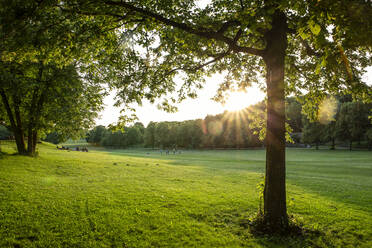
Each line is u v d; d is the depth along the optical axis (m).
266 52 6.30
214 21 6.64
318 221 7.14
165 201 8.98
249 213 7.74
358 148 69.19
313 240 5.73
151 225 6.50
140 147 143.25
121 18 6.23
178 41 7.07
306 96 8.91
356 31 3.17
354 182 15.13
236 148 97.31
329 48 3.58
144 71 7.78
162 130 119.19
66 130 20.47
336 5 3.23
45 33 5.85
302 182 14.93
